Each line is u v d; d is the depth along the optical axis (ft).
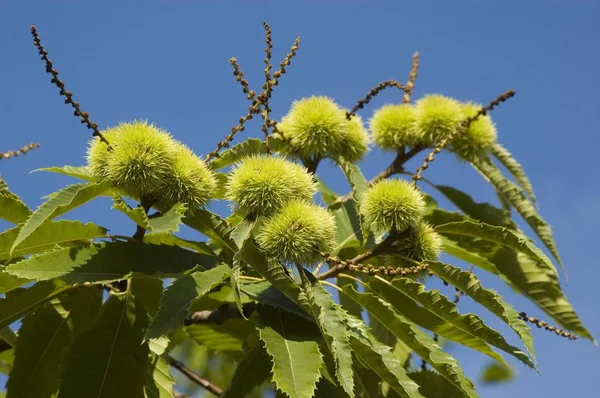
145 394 12.85
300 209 12.54
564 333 12.81
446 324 13.28
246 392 12.59
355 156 16.57
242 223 12.49
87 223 12.56
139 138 12.34
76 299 14.20
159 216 11.68
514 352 12.61
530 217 17.98
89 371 12.41
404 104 18.15
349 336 11.30
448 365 12.02
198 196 12.60
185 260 12.87
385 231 13.83
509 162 18.75
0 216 13.71
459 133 17.44
